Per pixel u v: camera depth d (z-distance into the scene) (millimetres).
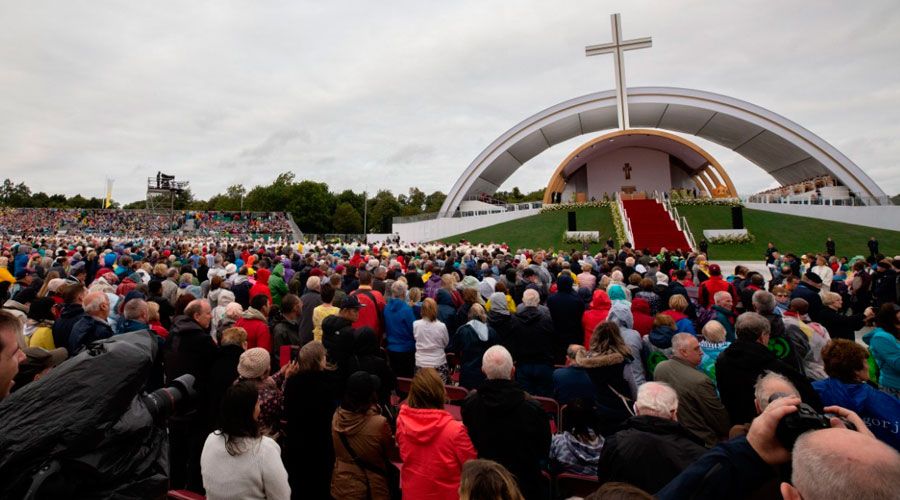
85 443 1458
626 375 4133
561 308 6473
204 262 11969
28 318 5250
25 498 1324
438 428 2812
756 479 1594
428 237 41281
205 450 2600
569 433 3408
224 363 4090
